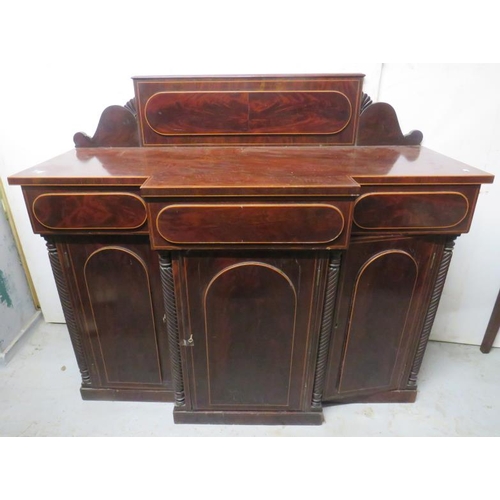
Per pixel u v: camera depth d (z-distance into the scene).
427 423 1.23
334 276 0.95
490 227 1.37
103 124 1.16
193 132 1.17
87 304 1.11
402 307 1.08
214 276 0.94
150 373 1.24
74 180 0.88
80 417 1.24
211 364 1.09
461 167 0.94
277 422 1.21
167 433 1.18
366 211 0.91
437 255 1.01
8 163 1.40
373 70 1.19
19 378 1.41
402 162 0.99
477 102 1.21
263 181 0.82
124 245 1.02
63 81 1.27
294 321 1.01
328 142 1.19
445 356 1.55
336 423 1.22
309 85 1.12
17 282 1.60
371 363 1.17
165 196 0.80
